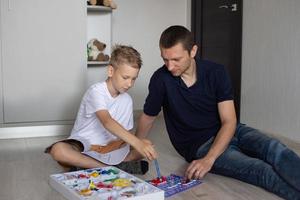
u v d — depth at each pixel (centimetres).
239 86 286
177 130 172
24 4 240
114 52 155
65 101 254
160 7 333
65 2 248
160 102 166
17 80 244
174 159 188
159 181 148
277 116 246
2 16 237
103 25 295
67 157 152
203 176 152
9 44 240
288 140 234
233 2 289
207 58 328
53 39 248
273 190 137
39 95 249
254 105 268
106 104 159
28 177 159
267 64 253
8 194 139
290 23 230
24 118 247
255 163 145
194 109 163
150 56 333
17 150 208
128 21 323
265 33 253
